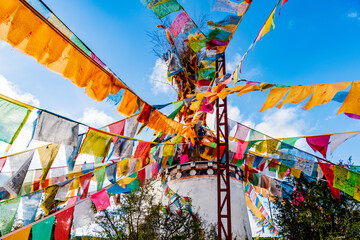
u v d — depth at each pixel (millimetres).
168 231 8891
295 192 11320
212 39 6031
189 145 11367
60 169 7367
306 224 10109
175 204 10180
